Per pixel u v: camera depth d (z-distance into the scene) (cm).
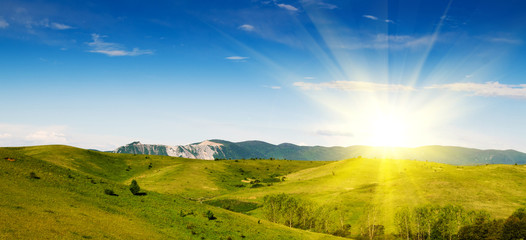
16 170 5978
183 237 4975
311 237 7662
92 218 4419
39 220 3662
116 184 8056
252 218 8512
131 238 4053
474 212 9269
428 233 9344
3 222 3250
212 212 7531
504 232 7875
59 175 6838
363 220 11262
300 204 11700
